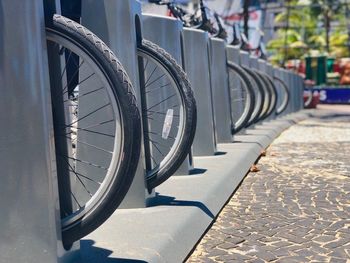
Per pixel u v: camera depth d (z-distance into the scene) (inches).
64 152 88.3
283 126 397.7
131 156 85.1
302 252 103.3
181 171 166.9
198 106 208.8
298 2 1398.9
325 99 890.1
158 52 132.8
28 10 76.8
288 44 1302.9
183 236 106.0
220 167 182.1
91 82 122.0
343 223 123.6
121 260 88.5
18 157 77.9
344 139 324.2
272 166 214.1
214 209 132.6
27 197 78.3
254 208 140.3
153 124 154.3
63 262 83.0
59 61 87.7
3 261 79.1
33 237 78.7
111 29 122.3
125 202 124.6
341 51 1416.1
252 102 264.2
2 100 77.3
